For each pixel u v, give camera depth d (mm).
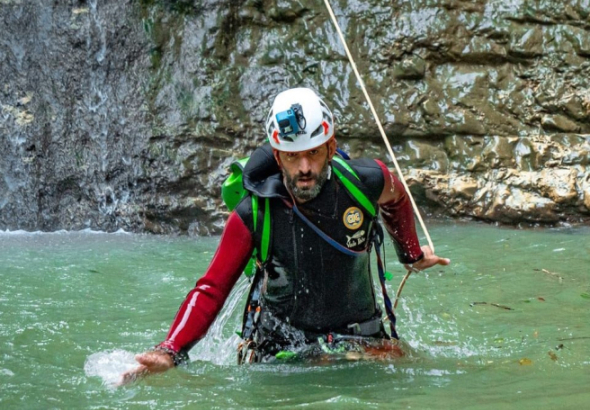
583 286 8195
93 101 12906
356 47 12578
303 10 12773
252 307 5910
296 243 5480
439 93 12344
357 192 5473
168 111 12656
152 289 8680
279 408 4898
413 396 5070
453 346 6363
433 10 12453
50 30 13070
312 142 5184
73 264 9930
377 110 12352
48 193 12852
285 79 12695
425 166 12195
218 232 12055
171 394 5203
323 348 5746
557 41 12258
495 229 11352
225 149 12492
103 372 5801
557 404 4879
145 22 12953
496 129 12203
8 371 5902
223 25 12883
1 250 10977
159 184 12375
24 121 12945
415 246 6023
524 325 6949
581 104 12055
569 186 11492
